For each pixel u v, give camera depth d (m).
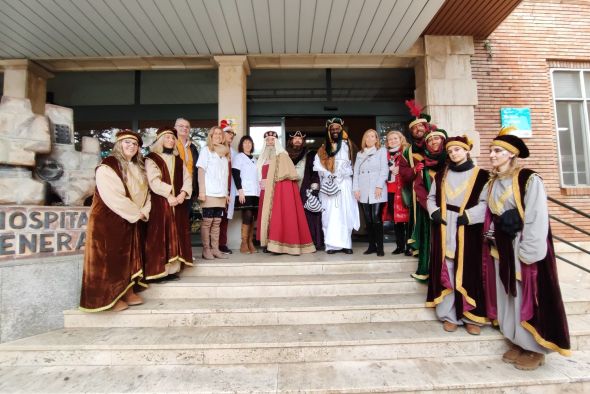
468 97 5.59
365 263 3.82
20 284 2.79
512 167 2.59
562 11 6.08
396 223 4.29
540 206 2.33
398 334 2.72
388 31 4.77
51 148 3.45
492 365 2.50
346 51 5.38
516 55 5.93
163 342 2.60
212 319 2.98
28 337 2.77
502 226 2.48
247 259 4.06
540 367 2.46
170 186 3.37
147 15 4.26
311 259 4.00
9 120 3.12
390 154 4.26
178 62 5.64
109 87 5.97
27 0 3.88
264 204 4.43
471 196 2.78
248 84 6.01
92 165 3.74
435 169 3.32
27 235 2.95
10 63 5.36
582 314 3.10
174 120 5.83
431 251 3.02
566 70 6.16
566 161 6.13
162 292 3.35
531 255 2.32
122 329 2.91
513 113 5.82
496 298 2.68
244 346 2.56
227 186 4.24
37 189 3.16
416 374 2.38
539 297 2.36
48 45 4.98
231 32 4.73
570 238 5.76
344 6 4.15
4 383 2.30
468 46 5.62
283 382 2.28
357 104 6.00
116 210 2.90
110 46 5.05
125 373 2.43
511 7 4.83
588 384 2.29
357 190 4.31
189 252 3.65
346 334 2.74
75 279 3.09
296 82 6.04
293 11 4.24
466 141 2.90
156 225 3.32
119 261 2.93
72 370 2.48
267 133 4.64
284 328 2.90
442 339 2.64
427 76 5.57
